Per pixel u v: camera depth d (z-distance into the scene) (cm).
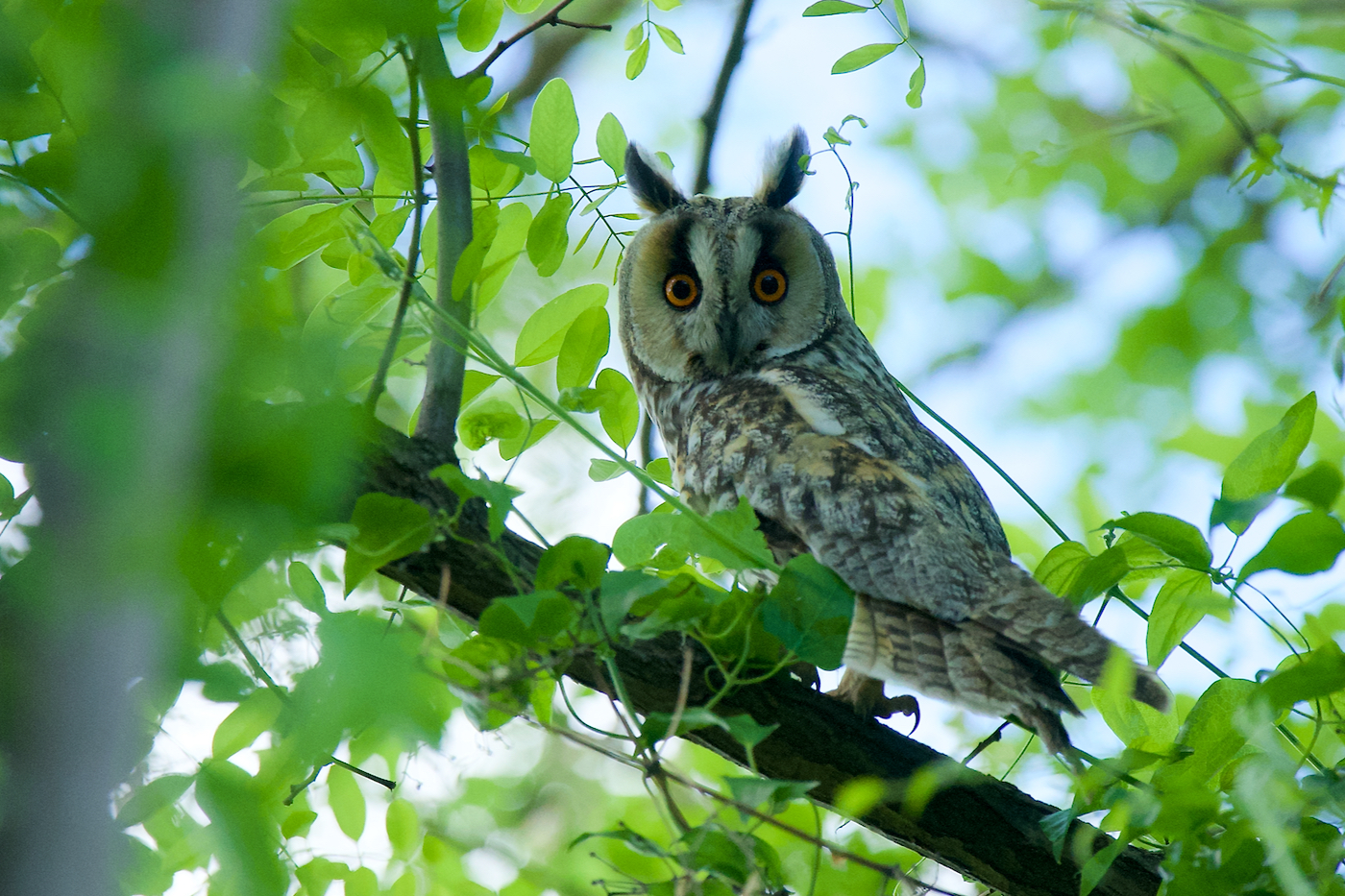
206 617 402
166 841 508
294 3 309
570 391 710
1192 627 662
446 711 476
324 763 560
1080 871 688
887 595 755
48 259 363
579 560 577
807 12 824
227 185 247
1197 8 915
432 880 696
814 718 685
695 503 897
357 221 661
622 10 1571
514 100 1541
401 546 561
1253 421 1334
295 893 656
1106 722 726
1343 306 649
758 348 1054
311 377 300
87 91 253
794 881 820
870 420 902
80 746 228
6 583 243
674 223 1087
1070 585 749
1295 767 543
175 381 236
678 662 662
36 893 221
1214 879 535
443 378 671
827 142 856
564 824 1081
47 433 233
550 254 737
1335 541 558
